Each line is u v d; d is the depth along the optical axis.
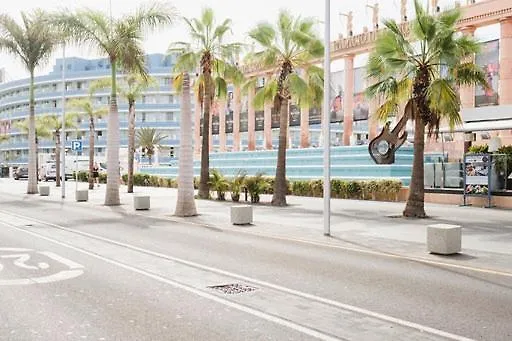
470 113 25.78
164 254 10.82
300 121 44.66
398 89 18.09
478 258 10.38
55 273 8.76
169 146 96.81
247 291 7.52
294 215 19.59
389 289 7.65
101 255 10.65
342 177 34.62
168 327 5.77
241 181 26.72
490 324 5.89
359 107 38.53
